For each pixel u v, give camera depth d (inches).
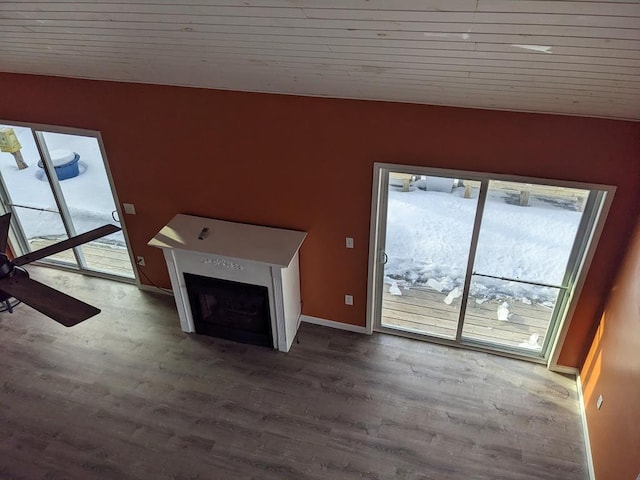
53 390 164.1
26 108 170.7
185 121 155.5
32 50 135.9
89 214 196.2
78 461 142.9
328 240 166.1
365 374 168.7
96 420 154.4
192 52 116.7
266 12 88.2
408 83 116.1
